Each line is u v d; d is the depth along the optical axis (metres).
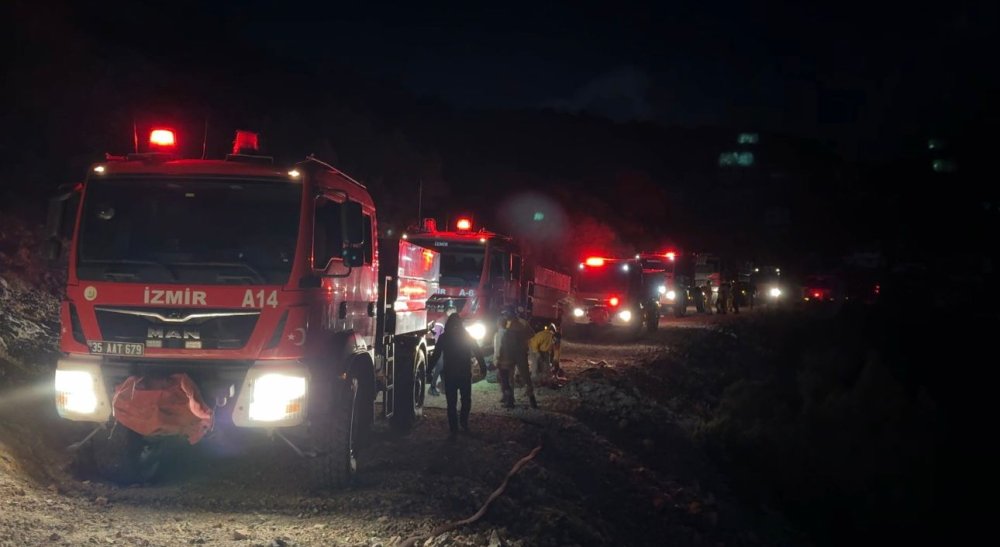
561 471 12.48
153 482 9.27
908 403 31.06
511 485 10.63
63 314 8.32
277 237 8.38
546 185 59.41
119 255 8.35
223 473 9.73
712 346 33.50
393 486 9.61
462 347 12.52
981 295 72.50
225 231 8.40
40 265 17.50
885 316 59.66
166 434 8.08
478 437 12.77
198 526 7.83
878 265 75.81
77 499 8.32
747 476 19.38
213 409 8.20
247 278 8.19
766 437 22.59
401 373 12.37
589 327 33.47
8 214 18.27
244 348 8.13
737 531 13.70
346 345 9.27
